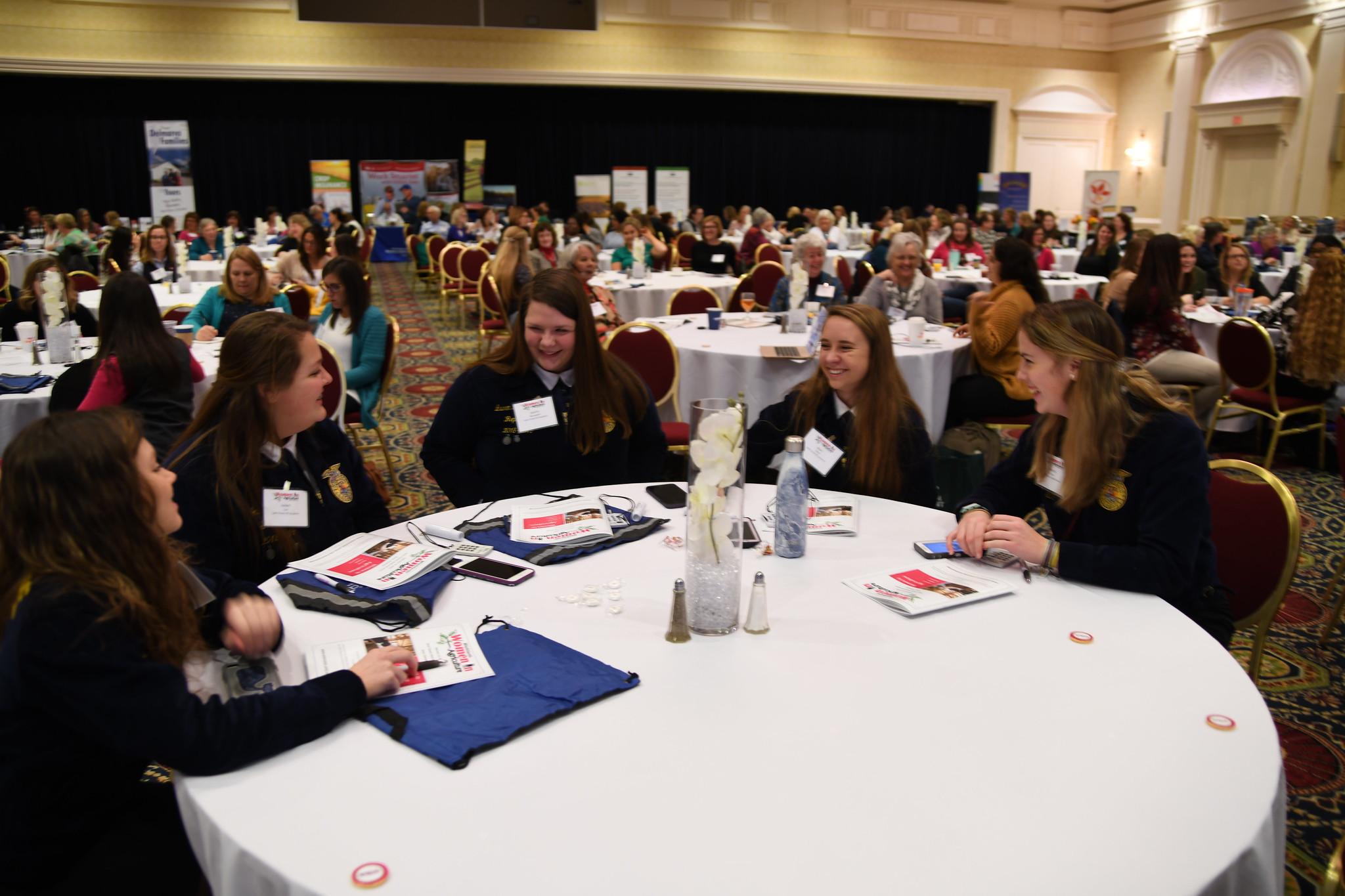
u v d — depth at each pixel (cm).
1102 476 186
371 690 128
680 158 1686
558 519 202
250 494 188
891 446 242
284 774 115
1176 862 100
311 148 1554
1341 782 230
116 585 115
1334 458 502
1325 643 304
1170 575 171
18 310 488
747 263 1080
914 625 156
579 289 246
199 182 1516
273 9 1351
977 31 1628
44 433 116
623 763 116
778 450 270
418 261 1303
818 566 182
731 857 100
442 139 1602
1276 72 1379
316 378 192
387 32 1399
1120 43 1662
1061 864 99
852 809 108
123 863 130
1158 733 125
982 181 1648
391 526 202
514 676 135
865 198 1747
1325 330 453
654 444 270
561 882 96
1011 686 136
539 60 1462
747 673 139
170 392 310
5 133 1423
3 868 123
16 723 119
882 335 238
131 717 111
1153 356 508
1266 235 1101
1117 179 1592
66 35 1286
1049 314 187
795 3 1539
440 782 113
